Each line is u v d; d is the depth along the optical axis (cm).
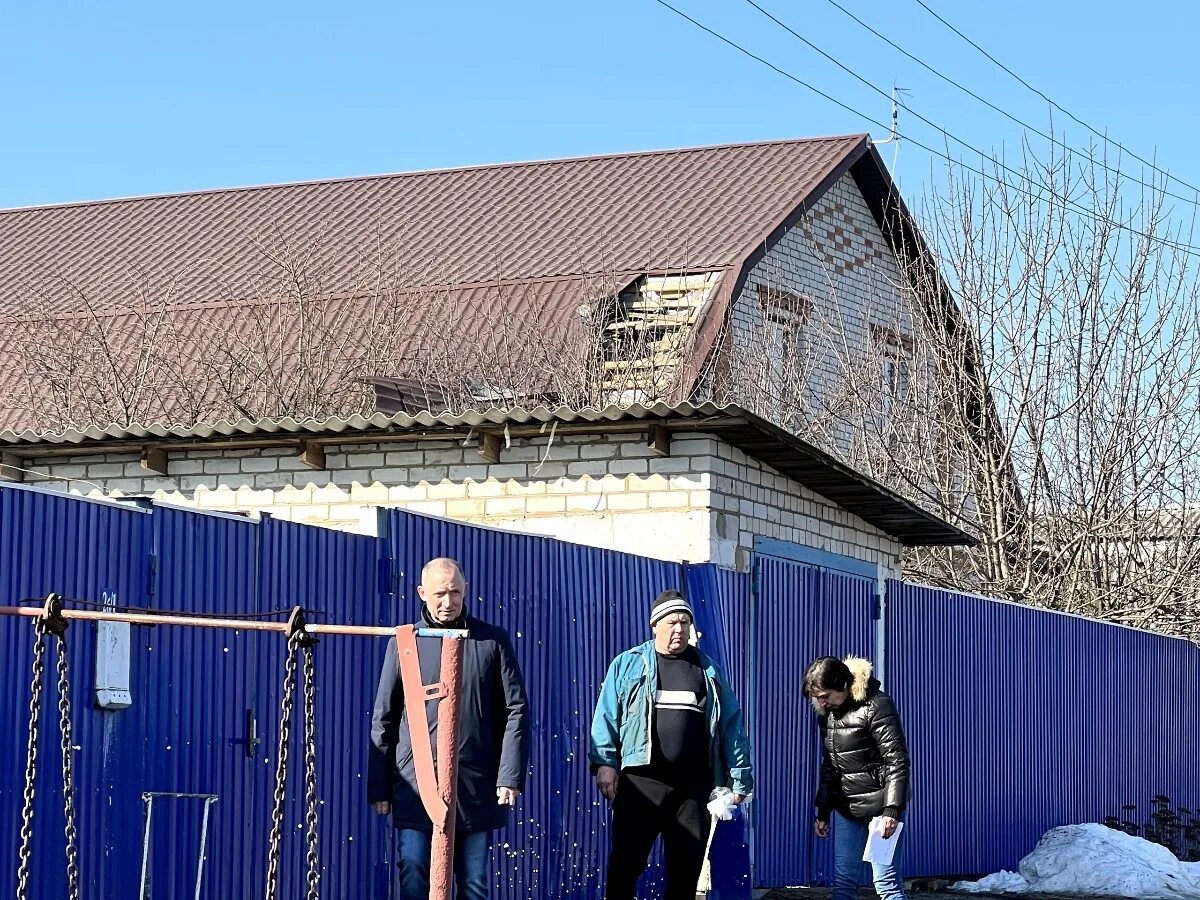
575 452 1255
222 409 1916
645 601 1165
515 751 773
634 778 884
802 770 1348
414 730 615
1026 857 1598
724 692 893
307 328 1961
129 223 2809
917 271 2336
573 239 2458
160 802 767
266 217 2738
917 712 1536
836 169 2556
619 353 2088
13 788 689
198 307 2297
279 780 573
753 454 1301
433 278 2380
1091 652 1881
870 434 2197
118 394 1922
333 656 887
